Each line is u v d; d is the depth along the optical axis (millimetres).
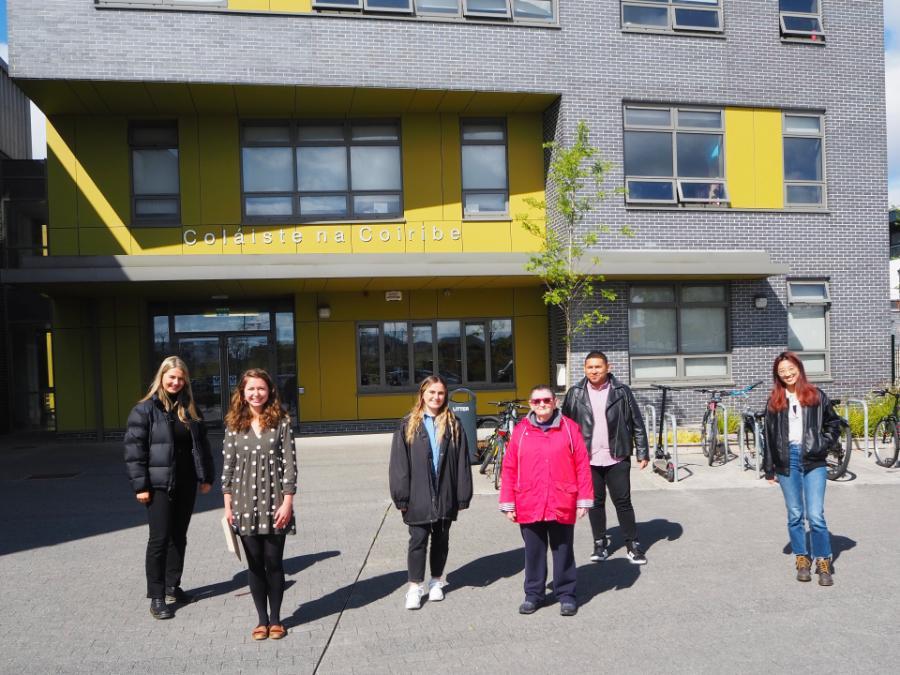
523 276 14180
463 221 15703
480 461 11664
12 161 18266
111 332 15570
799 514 6242
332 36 14055
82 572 6754
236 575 6656
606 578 6391
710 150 15820
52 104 14422
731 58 15844
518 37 14797
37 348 18781
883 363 16578
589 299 15047
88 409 15508
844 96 16453
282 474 5277
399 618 5551
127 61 13406
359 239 15438
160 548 5637
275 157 15406
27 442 15930
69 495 10141
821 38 16359
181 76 13555
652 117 15531
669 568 6621
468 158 15883
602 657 4781
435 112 15750
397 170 15719
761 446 10688
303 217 15414
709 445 11477
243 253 15156
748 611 5535
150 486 5664
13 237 18234
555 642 5047
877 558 6742
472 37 14594
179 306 16250
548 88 14891
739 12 15930
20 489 10609
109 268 13078
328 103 14930
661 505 9023
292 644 5082
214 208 15164
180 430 5875
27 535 8062
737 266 14789
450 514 5809
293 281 13961
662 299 15586
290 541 7695
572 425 5695
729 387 15727
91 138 15023
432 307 16156
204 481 5922
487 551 7266
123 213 15023
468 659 4793
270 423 5277
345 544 7566
